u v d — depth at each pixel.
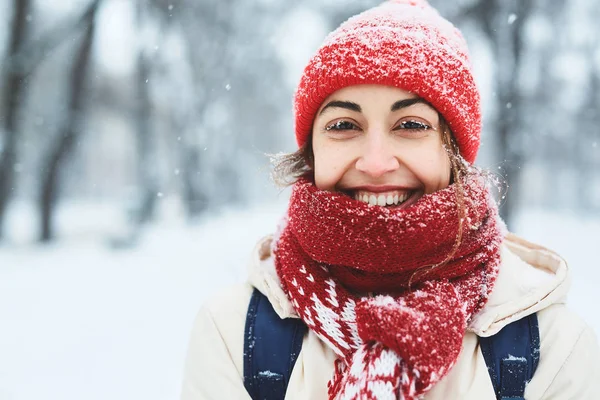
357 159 1.23
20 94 11.29
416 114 1.22
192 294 7.34
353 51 1.21
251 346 1.26
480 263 1.28
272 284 1.29
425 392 1.11
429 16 1.35
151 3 14.84
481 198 1.27
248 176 26.17
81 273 8.93
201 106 17.91
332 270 1.28
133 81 16.19
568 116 14.76
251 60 20.03
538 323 1.22
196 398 1.29
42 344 5.09
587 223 21.00
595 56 11.82
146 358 4.73
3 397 3.92
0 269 8.98
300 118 1.38
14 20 11.16
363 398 1.04
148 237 14.33
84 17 11.49
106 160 42.22
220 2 17.22
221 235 15.05
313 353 1.23
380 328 1.07
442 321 1.09
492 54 9.50
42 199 12.37
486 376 1.16
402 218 1.17
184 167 17.83
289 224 1.38
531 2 9.37
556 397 1.18
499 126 9.51
